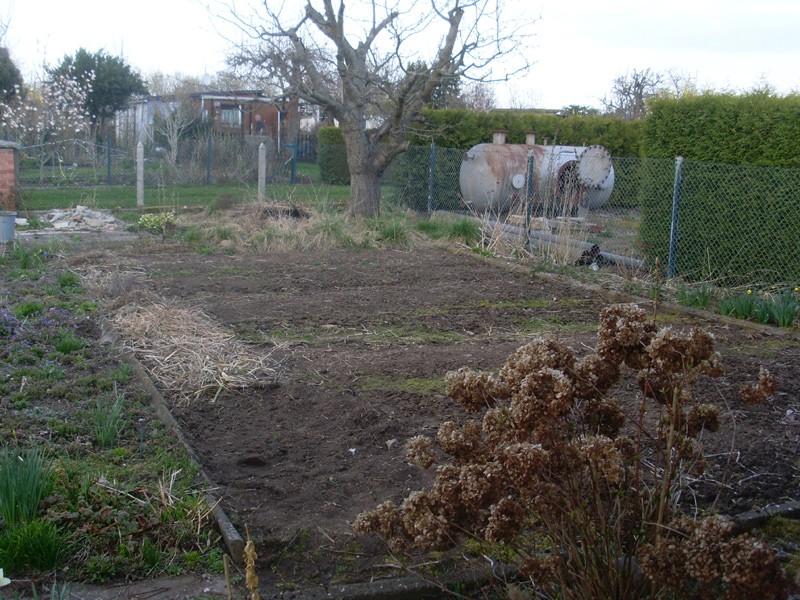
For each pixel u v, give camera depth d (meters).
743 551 2.38
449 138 19.30
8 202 16.44
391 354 6.58
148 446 4.58
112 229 14.27
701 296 8.71
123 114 34.81
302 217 14.26
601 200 15.46
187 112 28.84
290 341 6.89
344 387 5.73
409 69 15.43
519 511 2.83
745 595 2.39
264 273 10.17
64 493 3.83
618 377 3.02
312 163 34.56
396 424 5.00
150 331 6.84
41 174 22.11
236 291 9.02
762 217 9.54
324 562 3.51
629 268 10.83
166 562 3.45
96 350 6.41
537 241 12.03
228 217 14.57
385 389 5.70
